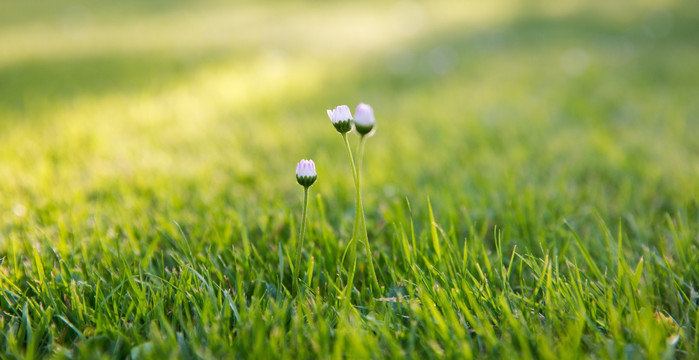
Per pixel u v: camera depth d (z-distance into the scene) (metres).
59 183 0.85
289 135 1.14
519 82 1.71
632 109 1.33
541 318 0.62
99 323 0.61
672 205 0.78
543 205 0.76
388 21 3.33
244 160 0.96
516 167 0.89
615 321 0.59
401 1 4.08
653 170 0.86
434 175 0.87
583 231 0.73
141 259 0.69
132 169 0.90
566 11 3.25
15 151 1.00
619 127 1.18
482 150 1.01
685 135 1.07
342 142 1.09
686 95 1.45
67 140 1.08
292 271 0.66
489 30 2.81
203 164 0.93
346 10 3.87
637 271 0.62
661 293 0.65
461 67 1.98
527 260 0.65
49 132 1.15
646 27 2.68
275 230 0.72
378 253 0.69
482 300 0.63
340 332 0.59
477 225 0.74
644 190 0.81
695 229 0.71
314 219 0.75
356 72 1.89
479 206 0.77
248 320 0.61
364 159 0.97
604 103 1.41
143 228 0.73
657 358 0.57
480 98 1.50
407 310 0.62
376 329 0.60
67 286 0.64
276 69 1.94
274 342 0.58
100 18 3.91
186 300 0.63
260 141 1.10
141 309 0.62
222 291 0.64
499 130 1.18
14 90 1.64
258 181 0.86
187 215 0.76
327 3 4.21
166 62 2.11
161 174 0.87
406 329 0.60
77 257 0.68
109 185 0.84
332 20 3.44
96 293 0.63
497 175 0.86
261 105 1.45
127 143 1.08
